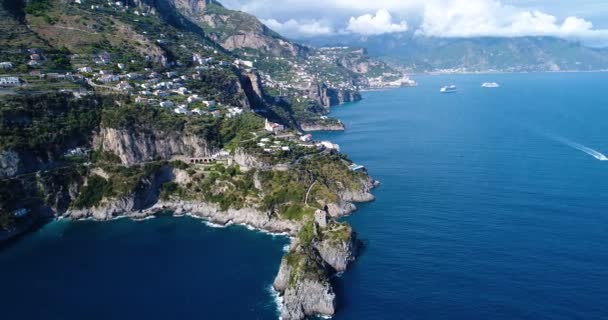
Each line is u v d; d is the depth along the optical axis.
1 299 181.75
